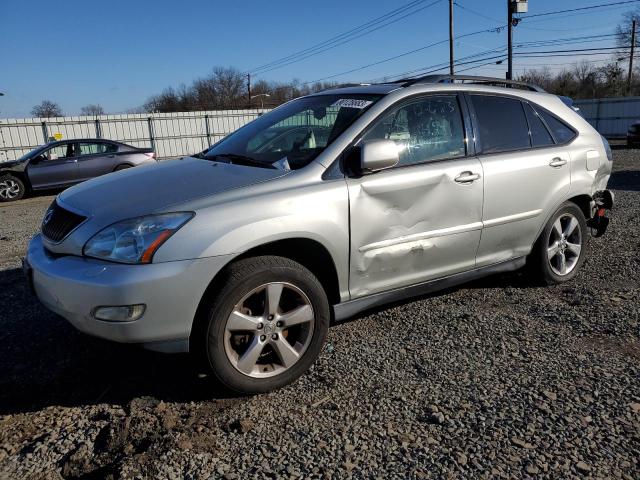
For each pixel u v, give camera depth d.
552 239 4.66
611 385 3.06
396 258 3.55
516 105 4.38
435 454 2.53
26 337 3.91
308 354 3.21
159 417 2.87
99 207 3.07
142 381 3.26
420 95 3.81
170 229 2.81
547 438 2.62
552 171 4.41
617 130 31.94
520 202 4.20
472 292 4.63
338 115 3.69
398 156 3.34
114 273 2.74
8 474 2.47
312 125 3.77
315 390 3.11
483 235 4.01
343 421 2.80
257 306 3.08
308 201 3.14
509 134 4.25
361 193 3.34
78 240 2.95
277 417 2.86
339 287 3.38
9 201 13.97
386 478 2.38
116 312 2.73
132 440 2.67
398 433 2.69
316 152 3.42
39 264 3.09
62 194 3.58
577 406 2.87
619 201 8.83
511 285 4.77
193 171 3.49
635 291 4.52
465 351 3.53
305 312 3.17
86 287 2.75
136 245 2.78
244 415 2.88
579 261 4.89
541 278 4.63
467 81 4.27
